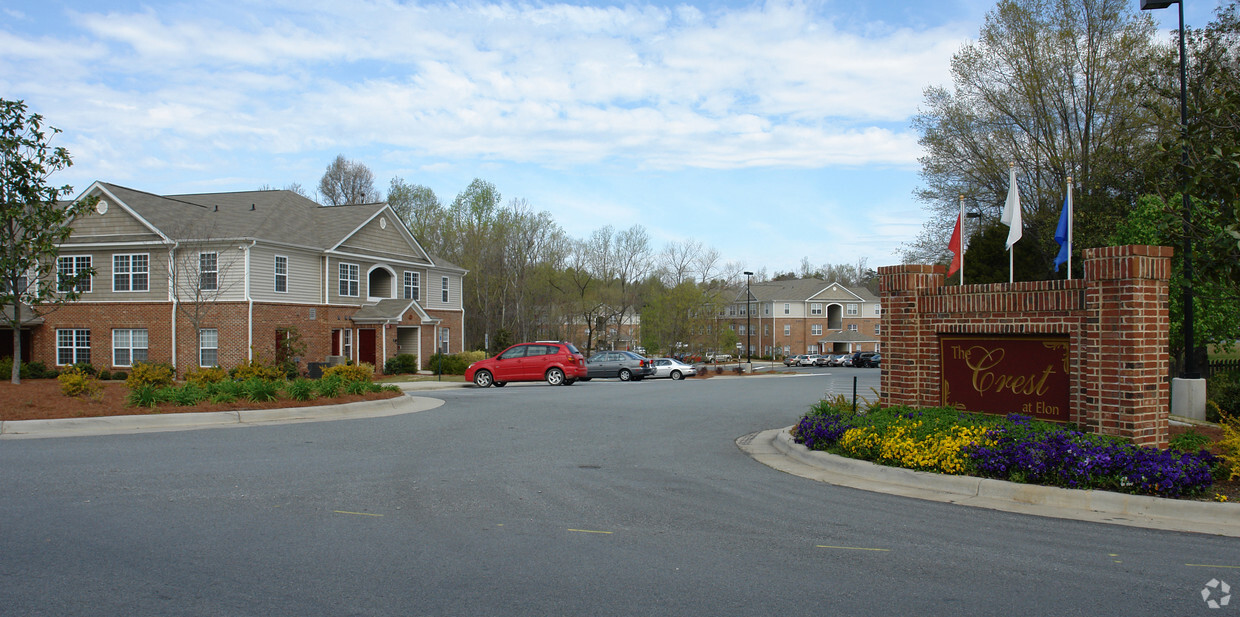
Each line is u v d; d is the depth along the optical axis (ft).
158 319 101.04
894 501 27.25
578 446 39.93
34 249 59.11
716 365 168.14
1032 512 25.55
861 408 44.52
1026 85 108.37
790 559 20.13
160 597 16.79
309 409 52.29
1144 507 25.17
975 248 113.91
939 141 116.98
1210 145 35.42
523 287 192.75
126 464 32.22
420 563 19.44
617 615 16.01
